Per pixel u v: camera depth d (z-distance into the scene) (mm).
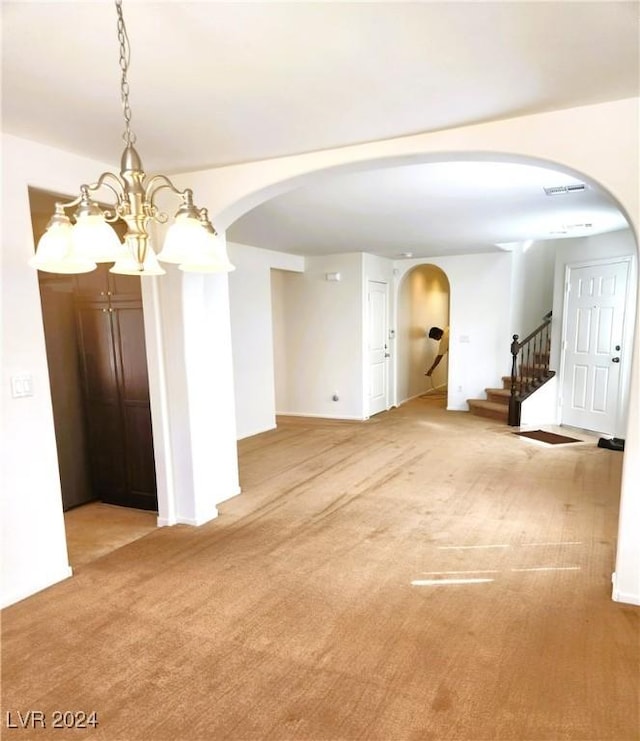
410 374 8328
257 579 2561
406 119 2236
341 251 6363
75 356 3730
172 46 1589
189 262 1600
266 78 1830
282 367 7219
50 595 2438
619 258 5125
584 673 1836
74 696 1771
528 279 7273
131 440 3641
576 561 2689
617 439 5168
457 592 2402
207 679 1844
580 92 1994
